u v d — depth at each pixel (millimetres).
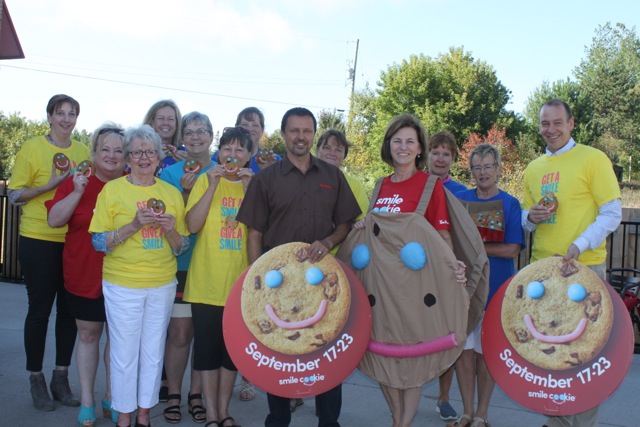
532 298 3600
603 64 49938
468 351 4266
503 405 4941
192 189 4133
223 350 4121
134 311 3883
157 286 3932
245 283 3549
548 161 4191
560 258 3627
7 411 4445
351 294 3529
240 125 5148
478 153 4445
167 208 3965
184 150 5277
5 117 35156
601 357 3439
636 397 5102
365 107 42750
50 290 4527
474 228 3652
